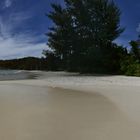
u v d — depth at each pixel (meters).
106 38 38.16
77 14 39.28
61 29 40.06
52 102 9.95
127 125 6.12
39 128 5.96
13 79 27.00
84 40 38.78
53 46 41.41
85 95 12.02
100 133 5.49
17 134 5.49
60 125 6.24
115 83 18.00
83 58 38.59
